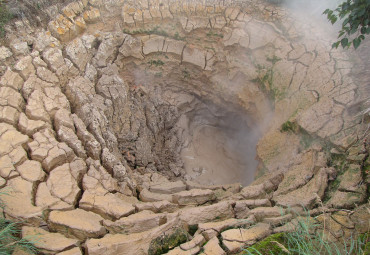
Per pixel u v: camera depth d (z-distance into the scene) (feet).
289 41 19.04
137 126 19.39
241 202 12.24
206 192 13.52
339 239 9.87
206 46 21.20
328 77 16.47
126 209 11.73
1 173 11.46
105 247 9.98
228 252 9.92
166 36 20.99
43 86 15.03
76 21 18.67
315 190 12.23
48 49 16.21
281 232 10.36
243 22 20.31
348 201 11.22
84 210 11.60
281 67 18.78
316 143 14.70
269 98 19.80
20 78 14.70
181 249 10.09
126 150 18.30
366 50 16.98
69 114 14.61
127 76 21.27
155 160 19.74
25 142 12.58
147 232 10.66
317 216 10.86
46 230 10.66
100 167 13.21
